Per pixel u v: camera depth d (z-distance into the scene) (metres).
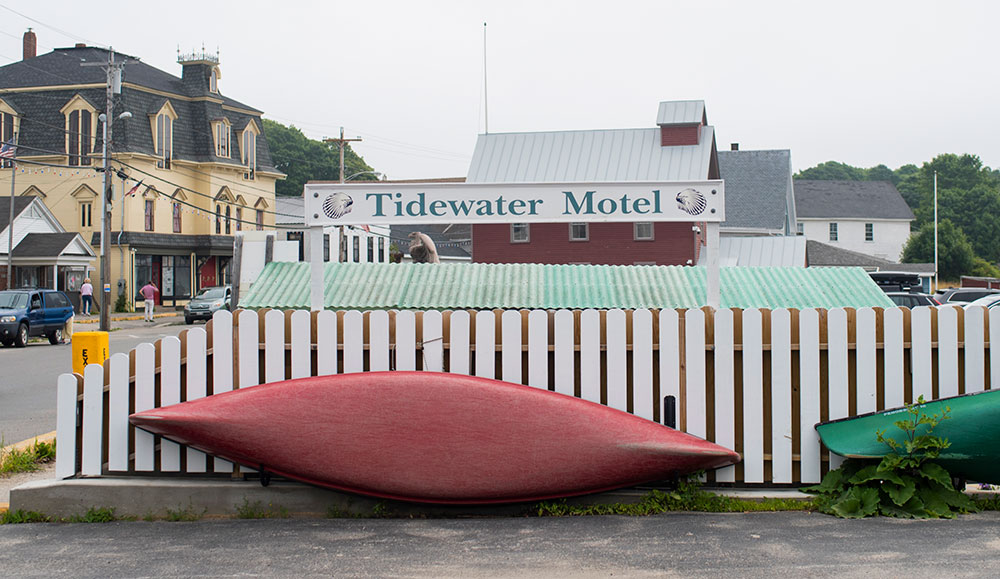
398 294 8.60
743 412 6.61
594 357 6.61
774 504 6.41
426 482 6.23
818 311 6.59
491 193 7.50
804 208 73.75
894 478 6.17
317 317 6.71
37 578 5.27
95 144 46.31
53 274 41.78
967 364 6.51
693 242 38.25
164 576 5.27
